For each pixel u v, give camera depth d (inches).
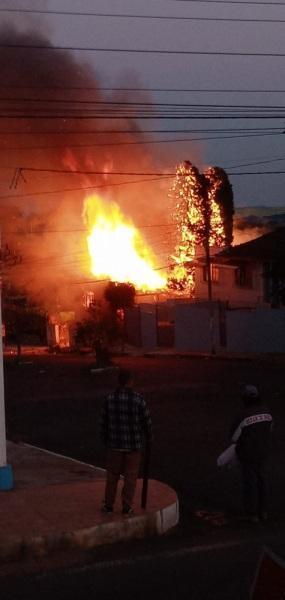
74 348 1919.3
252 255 1736.0
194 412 811.4
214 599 292.0
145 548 364.5
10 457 575.5
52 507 403.2
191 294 2185.0
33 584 317.1
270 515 422.6
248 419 409.7
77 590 308.3
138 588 308.2
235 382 1059.9
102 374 1250.0
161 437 669.3
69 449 640.4
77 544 362.3
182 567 333.7
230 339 1635.1
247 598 289.9
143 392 985.5
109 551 360.8
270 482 498.0
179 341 1775.3
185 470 540.1
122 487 430.6
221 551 356.5
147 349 1807.3
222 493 475.5
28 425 775.7
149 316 1873.8
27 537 352.8
